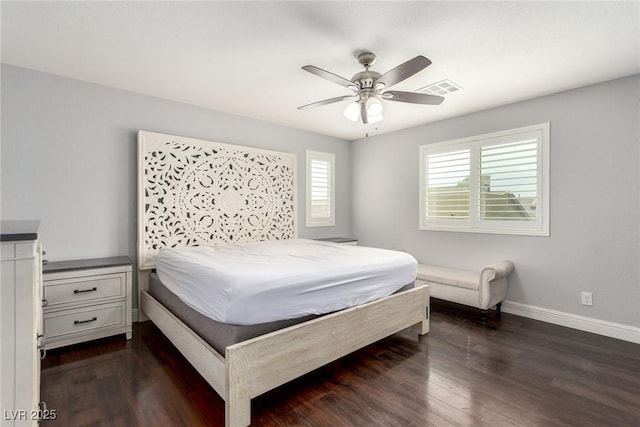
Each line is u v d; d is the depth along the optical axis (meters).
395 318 2.51
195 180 3.45
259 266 2.08
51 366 2.22
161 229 3.22
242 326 1.67
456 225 3.88
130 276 2.73
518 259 3.34
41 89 2.65
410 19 1.90
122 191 3.08
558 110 3.04
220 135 3.73
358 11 1.83
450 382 2.03
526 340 2.69
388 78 2.13
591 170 2.85
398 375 2.12
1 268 0.99
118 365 2.24
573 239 2.96
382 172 4.81
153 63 2.51
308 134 4.68
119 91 3.04
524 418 1.67
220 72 2.68
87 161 2.88
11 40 2.15
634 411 1.73
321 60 2.45
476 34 2.06
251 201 3.93
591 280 2.86
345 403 1.81
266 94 3.20
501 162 3.45
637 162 2.62
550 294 3.12
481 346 2.58
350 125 4.34
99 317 2.58
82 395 1.87
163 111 3.31
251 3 1.76
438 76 2.70
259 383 1.65
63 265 2.56
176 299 2.43
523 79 2.75
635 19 1.87
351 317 2.15
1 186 2.50
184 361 2.31
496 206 3.50
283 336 1.76
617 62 2.43
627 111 2.66
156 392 1.90
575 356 2.39
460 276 3.44
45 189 2.68
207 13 1.86
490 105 3.44
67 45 2.22
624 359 2.33
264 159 4.05
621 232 2.70
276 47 2.25
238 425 1.57
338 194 5.14
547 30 2.00
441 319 3.24
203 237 3.51
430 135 4.16
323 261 2.34
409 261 2.75
